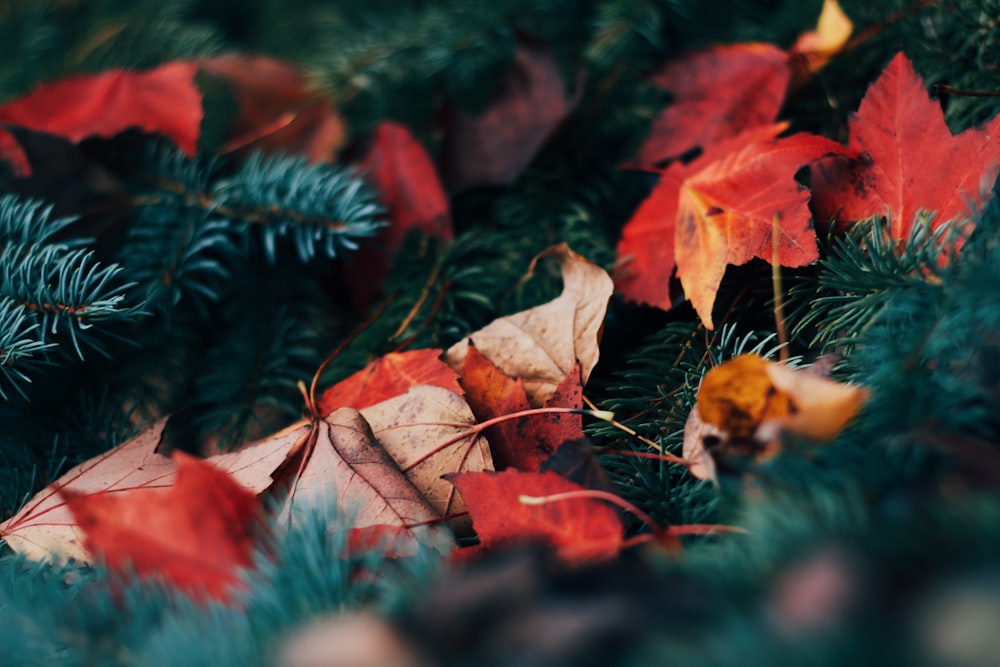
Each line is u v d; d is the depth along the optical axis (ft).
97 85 2.56
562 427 2.17
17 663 1.86
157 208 2.52
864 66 2.51
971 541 1.54
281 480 2.12
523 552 1.78
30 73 2.89
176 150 2.56
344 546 1.92
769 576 1.72
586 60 2.69
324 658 1.72
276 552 1.92
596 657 1.60
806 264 2.20
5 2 3.03
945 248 2.03
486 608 1.73
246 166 2.52
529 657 1.62
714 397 1.97
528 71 2.61
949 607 1.37
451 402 2.17
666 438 2.16
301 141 2.63
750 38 2.67
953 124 2.35
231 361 2.50
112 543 1.96
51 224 2.38
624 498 2.08
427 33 2.76
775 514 1.80
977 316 1.89
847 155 2.25
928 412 1.88
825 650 1.38
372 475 2.10
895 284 2.08
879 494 1.82
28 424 2.37
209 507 1.97
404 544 2.04
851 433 1.92
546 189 2.60
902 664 1.34
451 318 2.45
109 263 2.48
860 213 2.24
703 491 2.03
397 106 2.72
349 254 2.56
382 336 2.46
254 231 2.54
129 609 1.89
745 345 2.27
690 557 1.84
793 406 1.94
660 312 2.40
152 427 2.27
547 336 2.27
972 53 2.41
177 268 2.45
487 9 2.78
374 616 1.78
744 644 1.45
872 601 1.50
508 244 2.54
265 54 3.02
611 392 2.31
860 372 2.02
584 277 2.28
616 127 2.63
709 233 2.28
